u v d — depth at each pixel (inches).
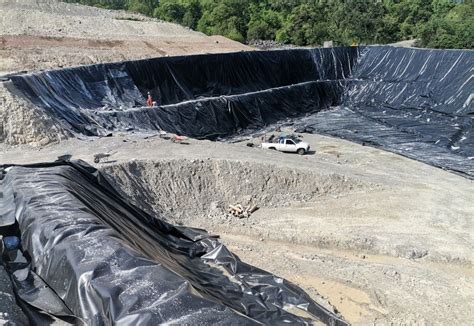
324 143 1296.8
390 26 2933.1
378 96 1802.4
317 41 2679.6
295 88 1696.6
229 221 786.2
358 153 1196.5
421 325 537.0
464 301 588.4
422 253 691.4
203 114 1320.1
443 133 1370.6
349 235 733.9
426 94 1681.8
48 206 424.5
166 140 1012.5
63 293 325.7
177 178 832.9
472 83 1592.0
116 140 980.6
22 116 908.6
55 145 915.4
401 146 1255.5
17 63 1298.0
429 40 2442.2
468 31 2369.6
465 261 673.6
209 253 637.3
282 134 1342.3
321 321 511.2
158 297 302.0
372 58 1942.7
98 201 548.1
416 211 822.5
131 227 557.6
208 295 472.1
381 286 613.3
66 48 1545.3
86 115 1064.2
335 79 1913.1
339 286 611.8
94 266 328.5
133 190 765.9
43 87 1036.5
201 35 2253.9
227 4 2888.8
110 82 1240.2
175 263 534.3
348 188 901.8
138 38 1899.6
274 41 2738.7
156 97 1337.4
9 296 304.7
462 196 895.7
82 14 2241.6
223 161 877.2
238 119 1408.7
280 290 550.9
